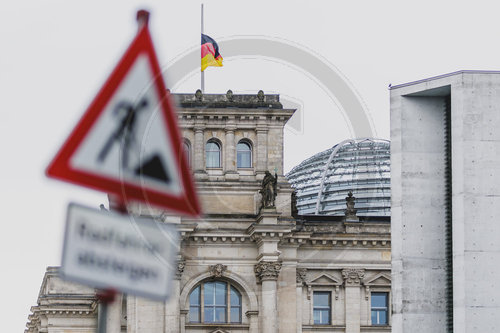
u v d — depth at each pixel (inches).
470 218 3329.2
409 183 3538.4
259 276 6929.1
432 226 3531.0
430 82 3472.0
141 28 749.3
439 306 3508.9
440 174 3550.7
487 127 3371.1
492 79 3380.9
